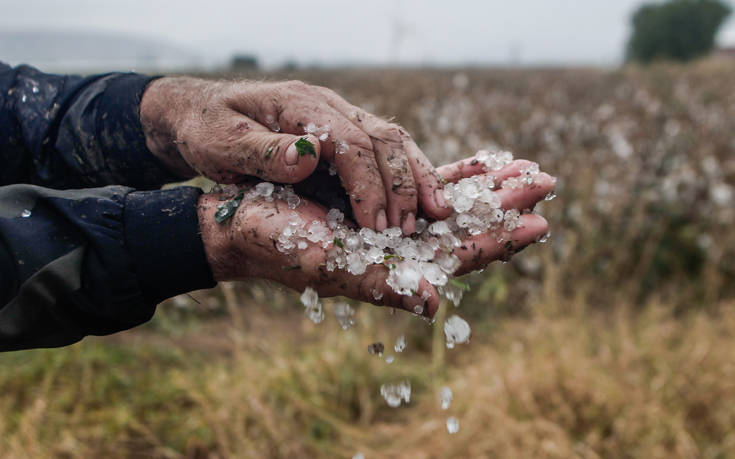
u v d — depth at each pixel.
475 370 2.40
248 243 0.78
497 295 2.77
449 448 2.03
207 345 2.72
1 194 0.73
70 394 2.26
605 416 2.12
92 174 0.95
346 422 2.24
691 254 3.42
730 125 5.63
